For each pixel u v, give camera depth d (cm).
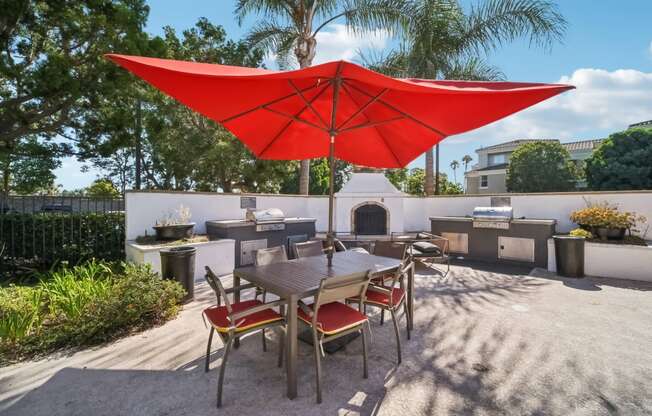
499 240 730
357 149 489
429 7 894
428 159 1084
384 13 904
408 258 346
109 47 572
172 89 265
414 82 263
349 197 933
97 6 568
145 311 366
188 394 239
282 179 1252
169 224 595
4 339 301
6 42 536
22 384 251
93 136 716
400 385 252
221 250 614
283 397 236
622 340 331
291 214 925
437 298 474
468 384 253
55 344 314
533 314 406
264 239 721
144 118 856
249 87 284
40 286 400
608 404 227
